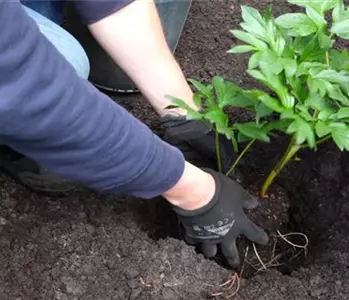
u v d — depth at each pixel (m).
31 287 1.44
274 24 1.43
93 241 1.53
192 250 1.53
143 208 1.68
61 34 1.51
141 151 1.21
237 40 2.09
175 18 1.88
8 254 1.49
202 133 1.65
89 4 1.50
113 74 1.88
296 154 1.79
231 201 1.52
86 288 1.45
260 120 1.60
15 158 1.58
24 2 1.62
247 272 1.65
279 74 1.39
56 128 1.08
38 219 1.57
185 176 1.39
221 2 2.18
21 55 0.97
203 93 1.45
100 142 1.14
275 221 1.74
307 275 1.57
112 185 1.25
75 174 1.21
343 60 1.52
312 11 1.44
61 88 1.04
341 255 1.58
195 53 2.06
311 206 1.75
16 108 1.00
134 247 1.53
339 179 1.73
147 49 1.58
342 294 1.50
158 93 1.65
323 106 1.39
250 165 1.78
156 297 1.45
